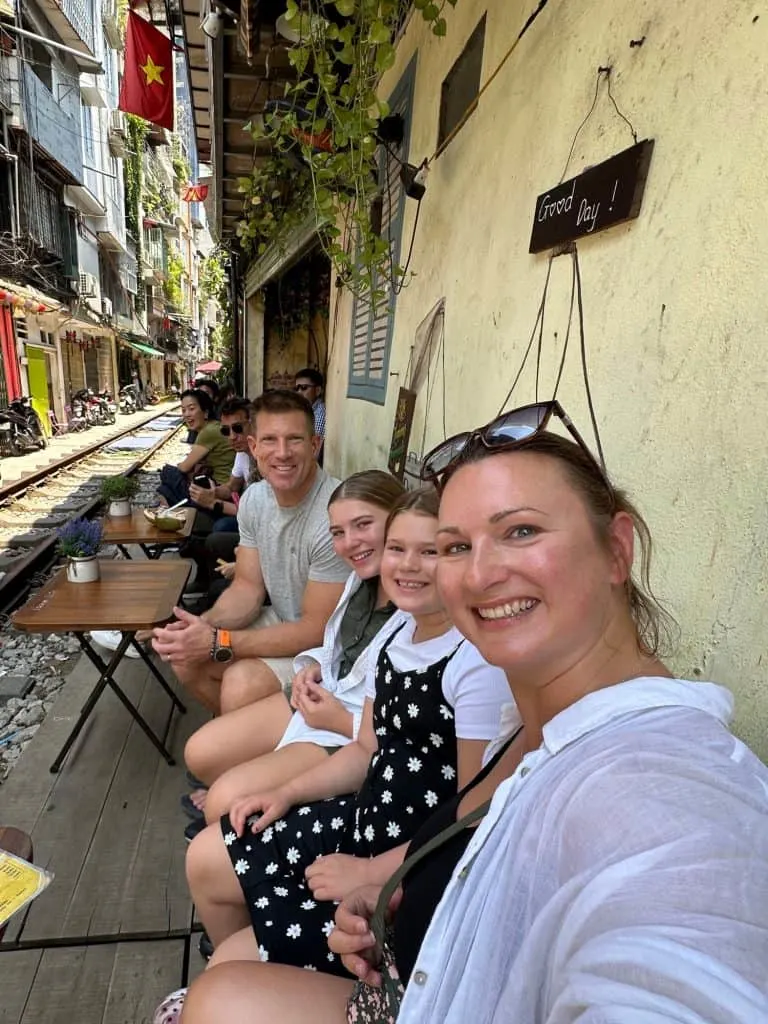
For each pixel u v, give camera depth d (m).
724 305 1.14
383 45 2.31
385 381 3.87
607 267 1.53
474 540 0.75
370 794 1.52
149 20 6.94
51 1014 1.69
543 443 0.75
